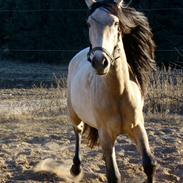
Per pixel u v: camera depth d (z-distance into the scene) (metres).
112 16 6.82
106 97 7.42
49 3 41.12
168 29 35.66
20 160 10.15
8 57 42.25
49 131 13.37
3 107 18.11
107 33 6.73
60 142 11.88
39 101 19.08
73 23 40.44
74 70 9.43
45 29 41.16
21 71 36.03
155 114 15.01
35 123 14.70
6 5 43.03
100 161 10.12
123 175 9.27
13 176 9.29
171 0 35.84
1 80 32.25
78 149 9.59
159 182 8.85
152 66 8.13
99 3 7.06
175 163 9.77
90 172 9.37
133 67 7.95
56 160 10.14
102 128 7.65
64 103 16.77
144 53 7.96
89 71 7.98
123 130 7.68
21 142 12.01
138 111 7.58
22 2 41.84
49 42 41.06
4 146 11.57
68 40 40.59
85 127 9.46
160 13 35.59
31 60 41.31
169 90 16.38
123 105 7.45
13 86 30.38
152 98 16.16
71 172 9.42
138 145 7.65
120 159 10.11
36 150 11.04
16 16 42.16
